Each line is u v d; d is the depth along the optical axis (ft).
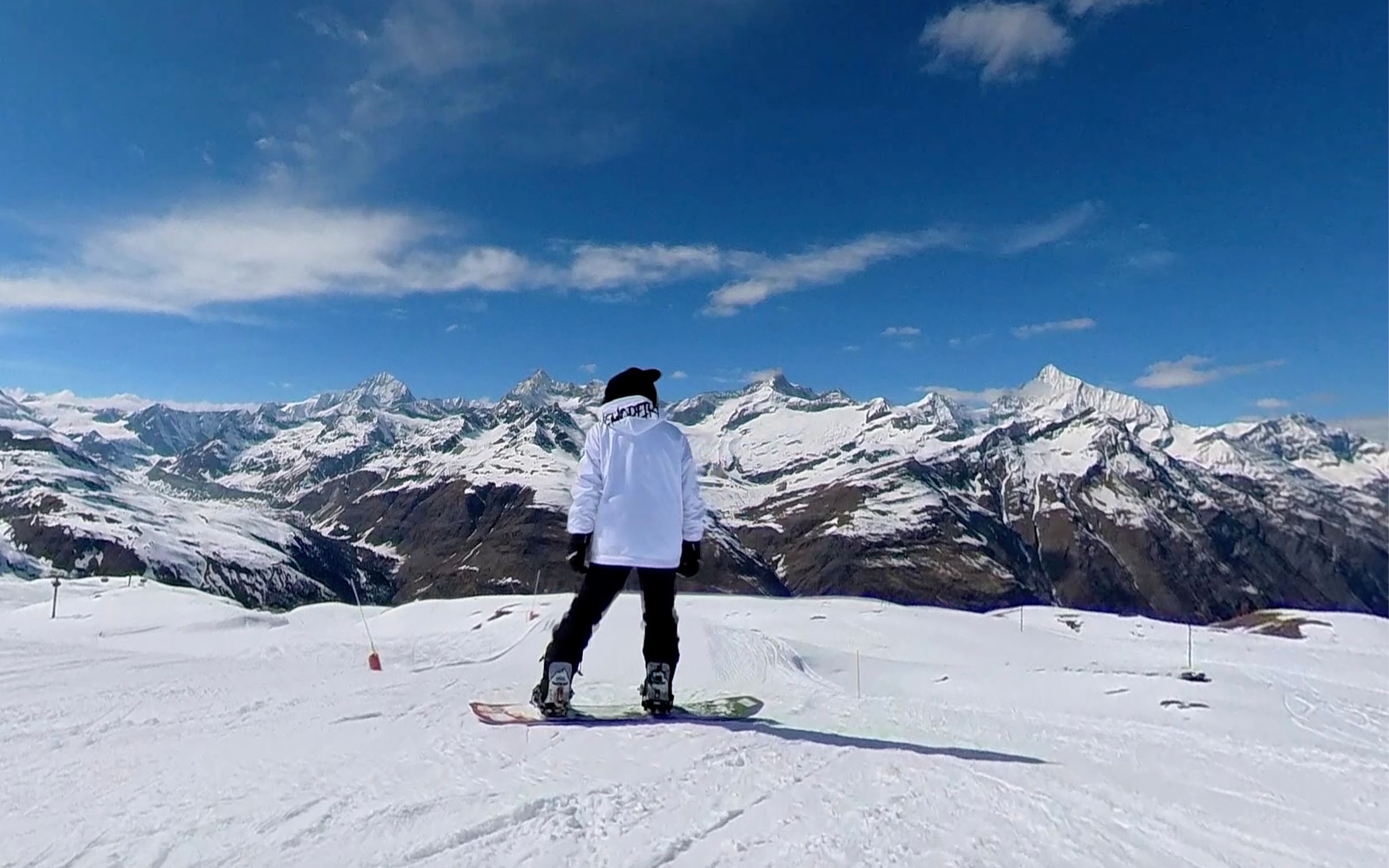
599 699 17.75
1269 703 34.86
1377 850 9.48
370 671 21.34
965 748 13.96
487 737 12.23
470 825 7.86
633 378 16.65
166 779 9.37
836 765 11.44
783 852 7.76
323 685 17.76
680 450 16.29
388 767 10.14
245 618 138.00
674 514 15.88
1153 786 11.92
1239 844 9.39
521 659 27.68
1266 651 115.44
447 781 9.48
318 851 7.11
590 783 9.60
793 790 9.95
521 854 7.28
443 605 160.25
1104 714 25.09
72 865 6.74
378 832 7.59
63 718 13.42
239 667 21.35
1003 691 45.29
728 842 7.95
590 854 7.39
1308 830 10.21
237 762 10.36
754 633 62.28
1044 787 11.12
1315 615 187.42
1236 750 15.79
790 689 24.32
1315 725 24.17
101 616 144.97
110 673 18.98
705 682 24.58
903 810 9.41
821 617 143.74
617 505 15.58
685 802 9.12
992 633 130.82
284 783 9.23
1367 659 100.83
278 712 14.19
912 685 49.06
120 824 7.72
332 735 12.26
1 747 11.21
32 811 8.11
